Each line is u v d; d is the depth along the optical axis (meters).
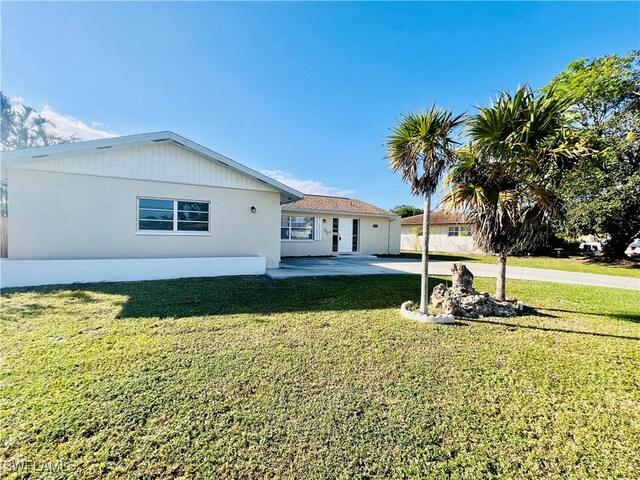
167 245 8.75
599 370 3.31
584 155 5.13
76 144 7.37
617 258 16.91
